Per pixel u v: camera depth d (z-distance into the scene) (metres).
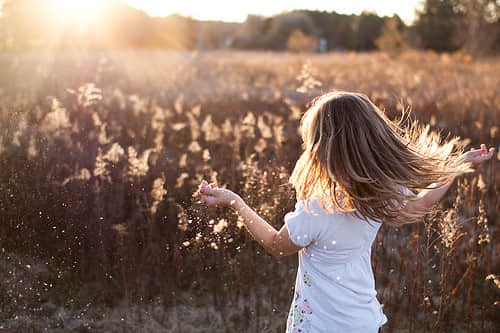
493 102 7.00
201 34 35.28
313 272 1.26
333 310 1.23
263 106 6.41
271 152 3.57
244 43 42.72
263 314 2.67
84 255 2.63
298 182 1.25
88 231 2.64
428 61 20.78
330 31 53.59
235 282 2.71
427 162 1.21
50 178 2.81
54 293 2.48
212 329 2.50
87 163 3.17
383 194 1.15
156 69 12.95
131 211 2.81
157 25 24.86
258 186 2.49
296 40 35.03
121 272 2.67
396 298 2.66
